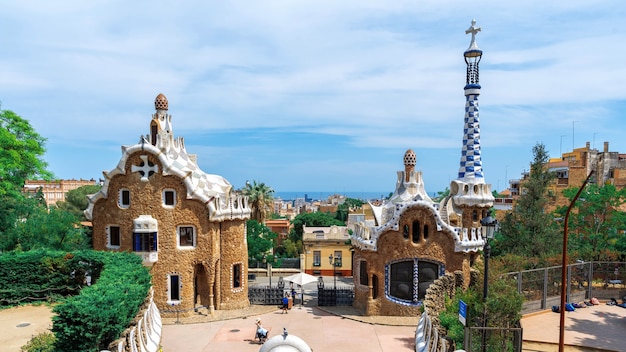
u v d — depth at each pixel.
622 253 38.72
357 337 32.84
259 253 59.50
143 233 36.66
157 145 38.84
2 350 23.73
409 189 40.69
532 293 34.56
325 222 94.00
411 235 37.34
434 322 21.69
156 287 37.25
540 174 47.69
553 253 41.41
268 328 34.94
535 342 28.05
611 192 51.34
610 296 37.66
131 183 37.03
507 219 48.16
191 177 37.78
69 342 18.73
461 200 39.75
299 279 41.03
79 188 82.94
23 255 33.53
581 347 27.25
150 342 22.62
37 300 33.53
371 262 38.16
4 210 44.34
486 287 20.72
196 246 38.00
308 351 17.25
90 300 19.61
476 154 40.53
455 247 36.84
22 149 44.59
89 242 49.22
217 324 35.97
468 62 41.00
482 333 19.64
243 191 64.94
